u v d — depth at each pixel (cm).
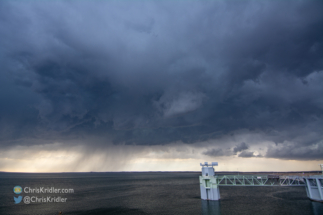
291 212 6506
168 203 8606
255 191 12700
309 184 8169
